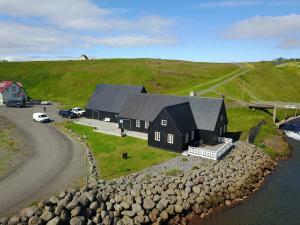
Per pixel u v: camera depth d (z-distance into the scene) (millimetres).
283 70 159125
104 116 74312
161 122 50594
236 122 73875
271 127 76062
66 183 36438
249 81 129250
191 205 34812
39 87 133125
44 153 48375
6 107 97688
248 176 43844
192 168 42188
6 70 157125
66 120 75188
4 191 34281
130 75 139125
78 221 27953
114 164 43656
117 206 31484
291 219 34094
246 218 34125
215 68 163375
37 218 26734
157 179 37344
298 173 48219
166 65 165750
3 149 50469
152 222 31500
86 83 133250
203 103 56719
